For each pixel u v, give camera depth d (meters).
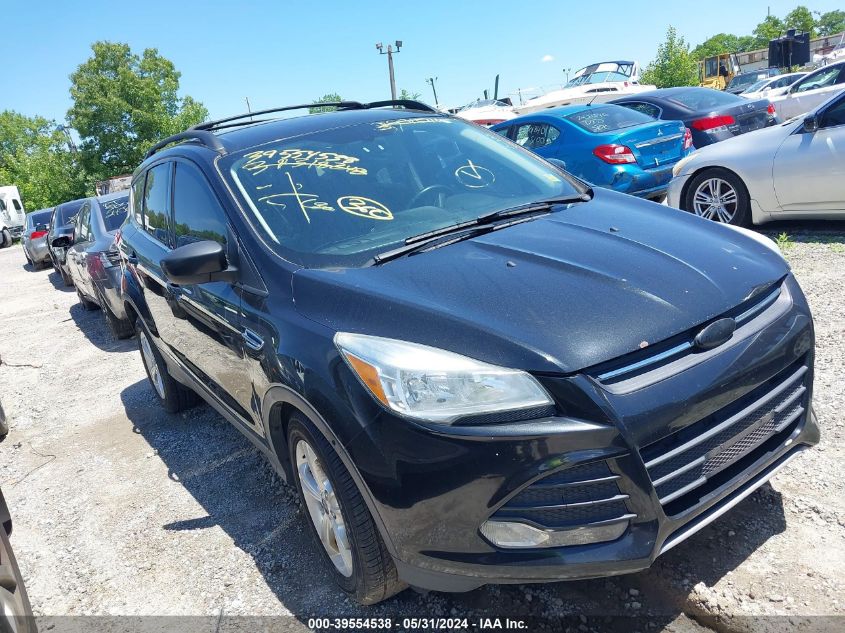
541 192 3.50
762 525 2.77
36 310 11.22
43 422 5.57
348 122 3.80
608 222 3.02
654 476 2.14
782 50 22.69
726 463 2.33
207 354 3.58
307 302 2.63
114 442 4.89
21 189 43.53
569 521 2.09
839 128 6.05
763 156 6.50
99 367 7.00
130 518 3.76
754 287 2.50
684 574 2.57
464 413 2.10
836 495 2.87
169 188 4.04
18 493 4.32
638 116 8.84
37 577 3.34
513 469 2.05
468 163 3.64
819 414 3.49
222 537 3.41
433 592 2.71
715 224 3.08
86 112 41.03
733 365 2.29
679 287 2.41
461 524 2.12
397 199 3.25
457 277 2.53
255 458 4.21
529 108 18.30
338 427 2.31
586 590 2.58
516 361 2.12
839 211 6.20
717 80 34.22
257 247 2.97
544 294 2.36
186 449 4.54
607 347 2.15
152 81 42.69
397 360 2.21
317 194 3.21
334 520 2.67
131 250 4.82
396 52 29.22
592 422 2.05
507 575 2.11
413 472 2.15
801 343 2.56
